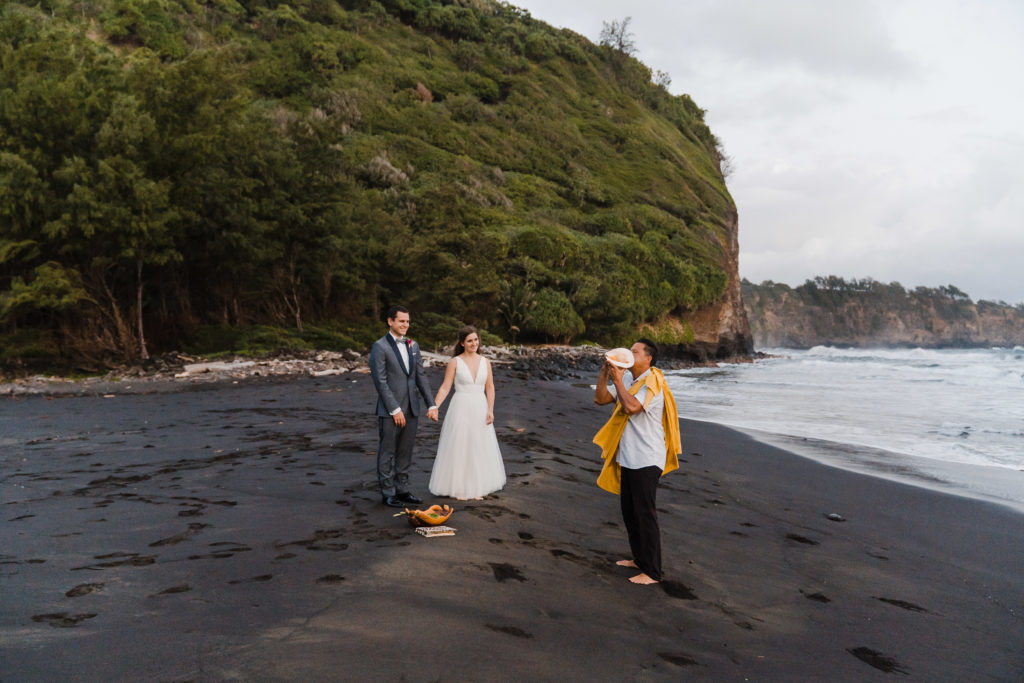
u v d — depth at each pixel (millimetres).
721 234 63938
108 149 18281
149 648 2658
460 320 30828
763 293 191750
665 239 53844
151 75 20656
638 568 4316
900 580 4648
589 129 71375
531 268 38406
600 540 4848
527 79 72375
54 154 18312
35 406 11648
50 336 18984
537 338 38312
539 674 2703
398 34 71312
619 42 93062
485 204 45844
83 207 17484
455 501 5422
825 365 40344
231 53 24781
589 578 4012
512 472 6754
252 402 12266
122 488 5617
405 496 5312
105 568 3637
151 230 18922
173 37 52781
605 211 55812
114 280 20406
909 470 8664
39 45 19172
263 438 8367
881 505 6840
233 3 63094
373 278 30281
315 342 24703
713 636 3426
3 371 17188
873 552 5262
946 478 8188
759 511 6305
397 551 4000
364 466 6684
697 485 7223
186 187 20109
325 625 2932
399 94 59656
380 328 29016
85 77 19656
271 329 23609
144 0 53281
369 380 16484
